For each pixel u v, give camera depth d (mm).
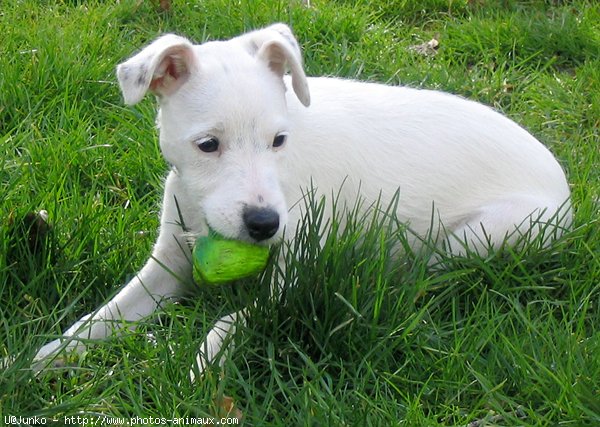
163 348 4195
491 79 6914
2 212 4992
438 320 4555
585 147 6191
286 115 4465
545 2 8086
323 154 4828
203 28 7184
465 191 5094
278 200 4254
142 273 4801
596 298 4773
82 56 6617
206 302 4652
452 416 4070
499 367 4227
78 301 4762
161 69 4395
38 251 4820
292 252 4504
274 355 4285
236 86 4277
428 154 5074
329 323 4352
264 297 4379
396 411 4008
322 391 4129
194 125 4301
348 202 4953
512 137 5242
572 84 6922
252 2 7391
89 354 4324
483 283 4781
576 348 4195
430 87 6801
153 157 5793
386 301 4406
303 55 6914
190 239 4723
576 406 3932
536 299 4727
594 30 7516
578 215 5281
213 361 4117
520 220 4980
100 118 6219
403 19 7957
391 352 4309
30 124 5941
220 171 4289
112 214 5289
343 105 5043
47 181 5457
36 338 4266
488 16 7824
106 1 7500
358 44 7207
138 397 4043
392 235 4754
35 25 6977
